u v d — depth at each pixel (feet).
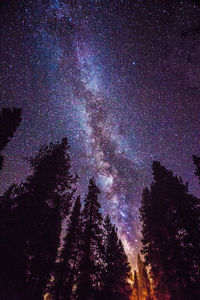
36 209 34.71
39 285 32.89
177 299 44.80
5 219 33.65
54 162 43.73
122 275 75.92
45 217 36.27
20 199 36.52
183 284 42.75
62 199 41.86
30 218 33.27
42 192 37.42
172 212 53.52
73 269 50.80
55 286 47.16
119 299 62.80
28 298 29.58
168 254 48.03
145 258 59.88
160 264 54.03
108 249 71.36
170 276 46.19
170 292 47.29
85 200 62.39
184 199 53.26
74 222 63.82
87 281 45.55
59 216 39.75
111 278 61.77
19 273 30.17
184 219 48.78
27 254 32.14
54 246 36.94
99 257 54.44
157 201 61.05
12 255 29.99
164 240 52.60
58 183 42.57
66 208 41.42
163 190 60.39
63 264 50.85
